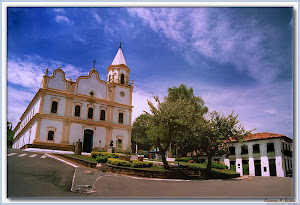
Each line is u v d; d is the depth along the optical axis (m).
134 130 56.16
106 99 41.53
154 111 25.00
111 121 41.06
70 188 12.95
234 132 26.66
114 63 45.56
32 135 36.03
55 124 35.69
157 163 28.88
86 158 25.53
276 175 34.56
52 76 36.94
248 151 38.53
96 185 14.29
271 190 15.58
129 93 44.25
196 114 26.72
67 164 20.38
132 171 20.44
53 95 36.47
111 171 20.84
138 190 13.94
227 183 19.47
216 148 26.53
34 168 16.17
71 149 35.06
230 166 40.28
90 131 38.75
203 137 26.53
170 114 24.33
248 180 24.33
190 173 23.78
